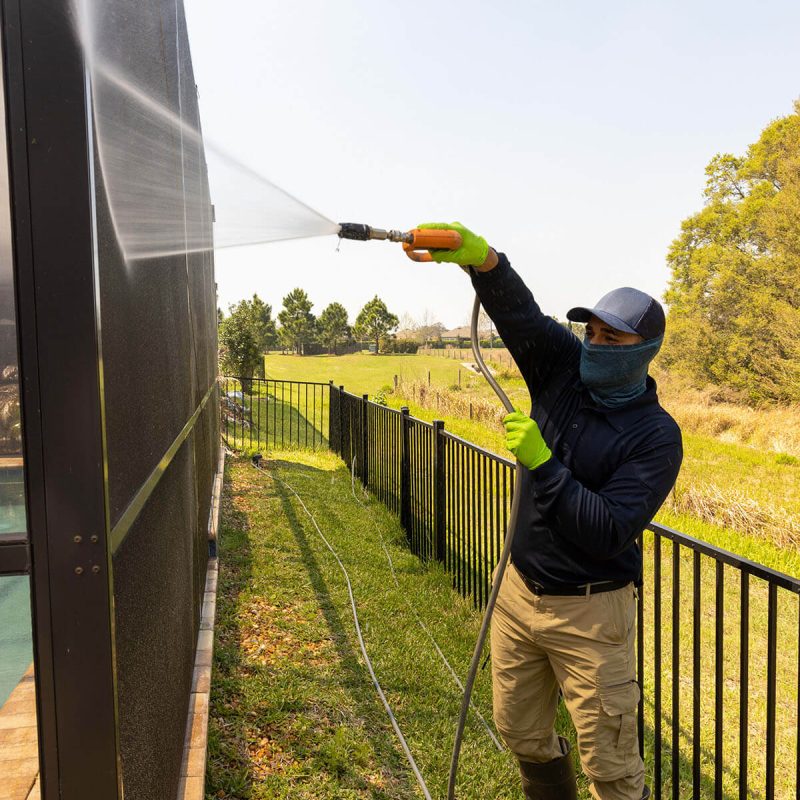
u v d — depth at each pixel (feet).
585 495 5.62
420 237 6.05
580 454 6.20
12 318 6.31
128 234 5.24
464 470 14.97
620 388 6.11
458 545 15.28
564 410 6.49
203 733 8.37
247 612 13.46
